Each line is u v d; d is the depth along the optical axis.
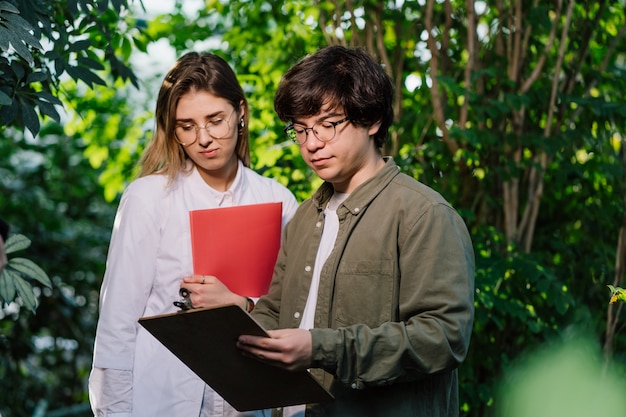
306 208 2.55
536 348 4.02
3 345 7.31
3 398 7.20
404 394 2.27
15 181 9.04
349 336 2.16
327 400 2.19
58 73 3.18
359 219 2.35
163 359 2.86
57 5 3.61
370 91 2.31
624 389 3.96
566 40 4.25
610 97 4.55
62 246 8.50
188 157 3.01
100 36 4.45
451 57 4.48
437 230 2.26
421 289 2.22
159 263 2.90
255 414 2.92
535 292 4.09
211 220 2.67
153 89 7.36
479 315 3.84
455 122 4.32
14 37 2.74
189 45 6.11
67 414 7.52
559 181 4.20
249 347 2.09
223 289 2.63
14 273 3.01
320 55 2.35
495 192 4.21
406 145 4.38
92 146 6.38
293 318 2.44
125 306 2.83
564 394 3.95
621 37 4.40
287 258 2.55
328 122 2.29
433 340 2.16
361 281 2.29
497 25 4.33
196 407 2.86
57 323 7.75
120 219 2.91
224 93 2.87
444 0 4.30
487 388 3.92
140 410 2.81
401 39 4.46
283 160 4.62
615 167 4.14
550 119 4.17
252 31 5.24
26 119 3.03
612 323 4.10
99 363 2.80
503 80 4.14
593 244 4.32
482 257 3.89
